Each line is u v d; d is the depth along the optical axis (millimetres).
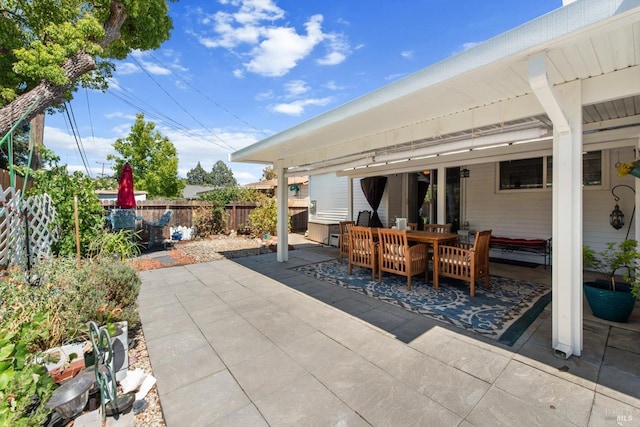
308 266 6062
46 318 2242
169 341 2820
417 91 2496
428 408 1878
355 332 2984
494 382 2133
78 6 5727
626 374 2189
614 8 1495
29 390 1610
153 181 13492
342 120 3365
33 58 4719
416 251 4523
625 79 2203
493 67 2084
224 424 1768
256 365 2398
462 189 7223
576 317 2453
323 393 2041
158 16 6969
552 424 1722
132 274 3004
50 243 4375
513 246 6227
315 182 11359
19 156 10180
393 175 8797
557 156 2500
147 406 1963
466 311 3520
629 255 3055
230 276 5258
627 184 5082
